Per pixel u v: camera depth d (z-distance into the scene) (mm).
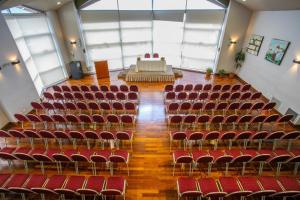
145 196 4234
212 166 4977
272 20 8078
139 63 10422
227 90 8188
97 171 4887
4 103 6539
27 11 8422
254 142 5812
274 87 7879
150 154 5395
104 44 11406
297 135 4891
